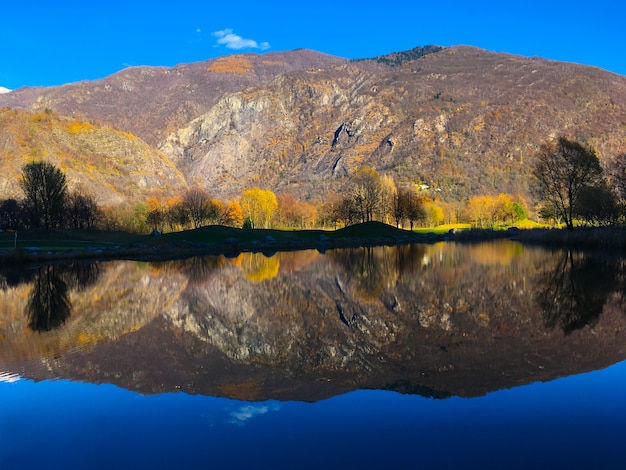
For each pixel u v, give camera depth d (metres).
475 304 17.06
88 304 19.48
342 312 16.38
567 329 12.96
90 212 91.81
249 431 7.28
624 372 9.46
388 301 18.27
